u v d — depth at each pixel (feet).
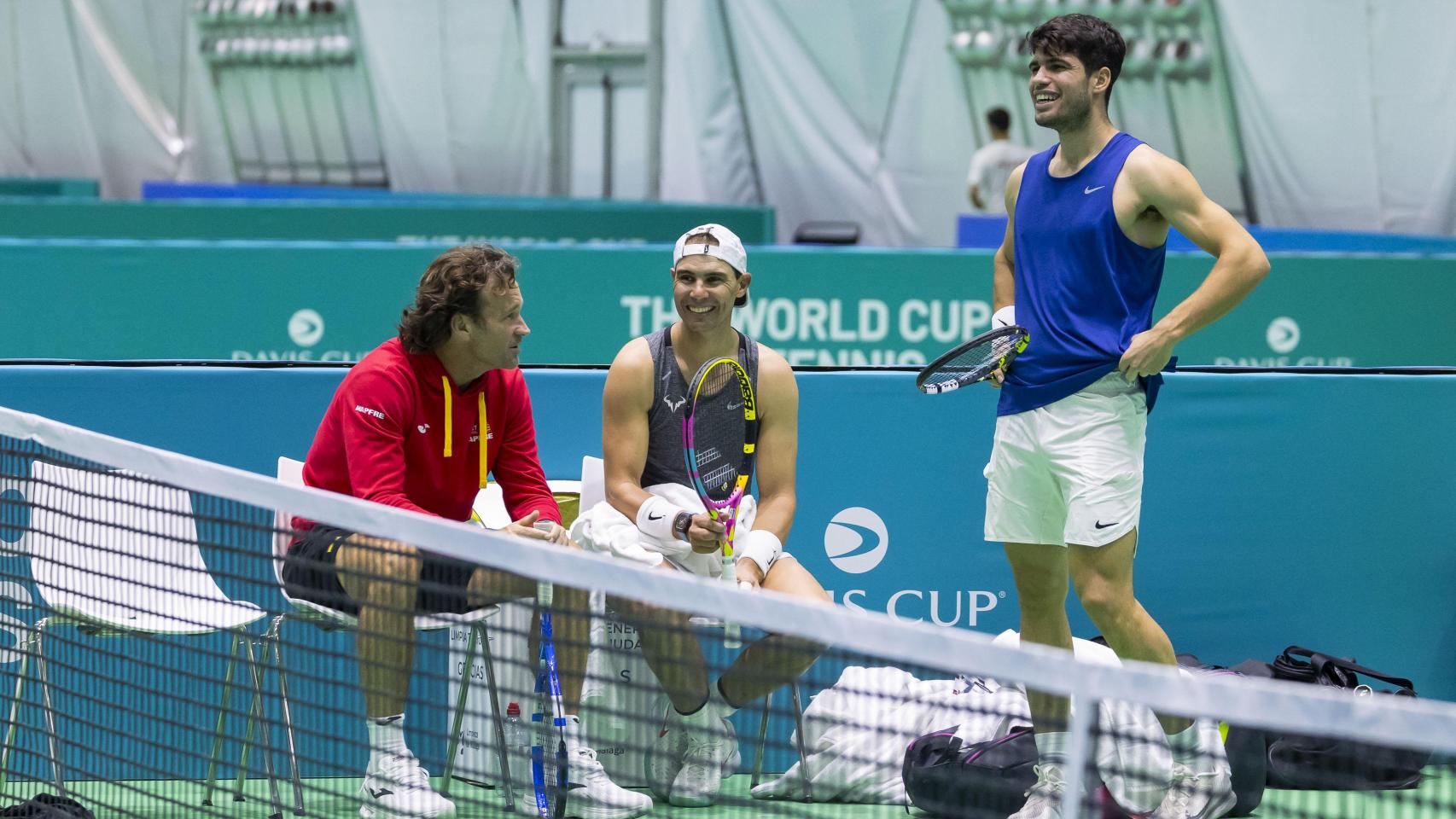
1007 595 34.30
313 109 126.41
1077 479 25.94
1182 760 25.93
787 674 22.58
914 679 29.22
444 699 29.01
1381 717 13.29
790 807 27.86
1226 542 34.40
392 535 20.01
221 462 33.01
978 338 26.76
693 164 107.45
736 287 28.89
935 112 97.19
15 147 135.95
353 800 27.63
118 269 45.60
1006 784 25.73
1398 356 48.42
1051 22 26.14
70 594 26.11
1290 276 47.98
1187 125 87.10
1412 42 78.48
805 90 102.32
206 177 135.74
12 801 25.39
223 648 29.12
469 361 28.19
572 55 113.91
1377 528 34.53
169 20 133.39
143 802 27.32
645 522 27.73
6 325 45.47
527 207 71.20
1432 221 78.74
